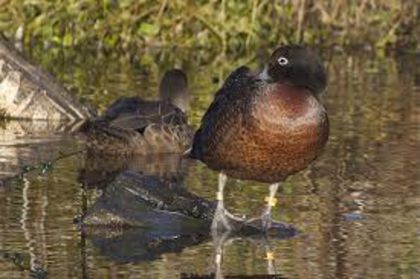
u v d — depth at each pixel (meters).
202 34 25.44
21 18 24.70
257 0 25.88
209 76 21.53
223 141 11.41
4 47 17.42
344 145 15.56
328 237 11.41
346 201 12.74
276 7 26.05
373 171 14.14
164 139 15.51
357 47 26.08
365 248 11.05
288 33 26.20
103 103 18.22
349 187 13.34
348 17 26.53
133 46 25.12
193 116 17.50
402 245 11.13
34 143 15.72
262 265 10.58
